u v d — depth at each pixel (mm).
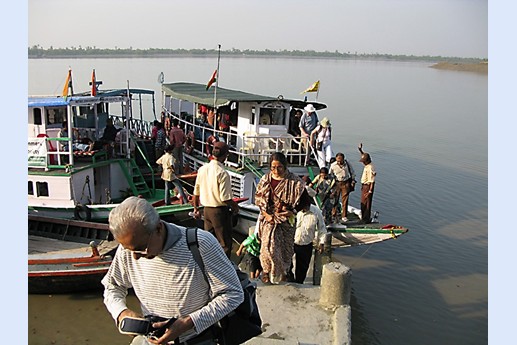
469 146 33281
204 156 17156
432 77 124312
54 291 11742
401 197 21406
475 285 13391
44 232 13242
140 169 17734
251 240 7770
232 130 16953
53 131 14367
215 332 3734
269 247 7133
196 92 20016
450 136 37094
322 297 6918
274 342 5504
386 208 19906
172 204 14406
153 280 3418
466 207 20281
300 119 16203
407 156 29562
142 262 3408
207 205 8297
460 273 14133
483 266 14625
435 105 58125
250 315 3811
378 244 16078
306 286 7414
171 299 3438
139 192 15758
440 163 27938
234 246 14516
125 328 3381
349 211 15508
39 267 11312
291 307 6781
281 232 7141
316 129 15539
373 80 104750
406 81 104750
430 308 12102
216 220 8320
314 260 9984
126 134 15773
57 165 13852
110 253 11914
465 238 16859
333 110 50625
